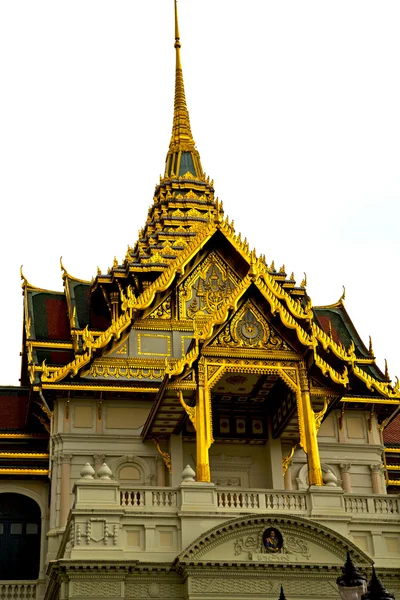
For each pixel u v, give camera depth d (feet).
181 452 139.74
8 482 145.59
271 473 140.56
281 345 129.39
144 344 148.77
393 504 121.80
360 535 118.83
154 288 150.41
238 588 110.63
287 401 135.64
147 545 112.16
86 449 139.95
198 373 125.08
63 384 140.26
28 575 143.43
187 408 123.75
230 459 142.82
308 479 132.05
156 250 166.40
